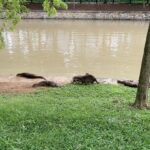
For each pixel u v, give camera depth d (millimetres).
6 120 8258
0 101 10367
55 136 7293
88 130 7621
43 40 30594
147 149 6781
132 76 19188
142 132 7566
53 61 22578
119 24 43875
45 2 10992
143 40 30906
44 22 44938
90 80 13000
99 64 21859
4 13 13352
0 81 15430
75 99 10547
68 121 8156
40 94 11547
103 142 7023
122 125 7926
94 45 28250
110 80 15734
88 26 41312
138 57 23859
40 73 19609
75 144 6910
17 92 12359
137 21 47656
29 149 6730
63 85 13078
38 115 8570
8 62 22219
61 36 33062
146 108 9500
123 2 51969
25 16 47438
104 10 49875
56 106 9586
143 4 50250
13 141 7020
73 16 48156
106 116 8539
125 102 10141
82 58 23438
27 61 22531
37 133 7477
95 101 10250
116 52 25469
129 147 6820
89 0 52312
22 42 29562
